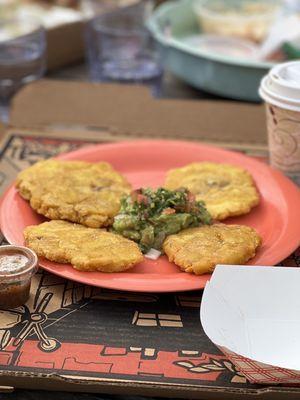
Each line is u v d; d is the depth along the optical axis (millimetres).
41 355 333
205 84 730
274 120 471
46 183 450
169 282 366
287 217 434
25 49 720
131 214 414
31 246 389
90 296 380
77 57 847
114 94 627
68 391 331
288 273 347
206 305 323
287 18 757
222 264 361
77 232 405
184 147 527
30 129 604
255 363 301
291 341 328
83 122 622
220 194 455
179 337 350
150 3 858
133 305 374
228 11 846
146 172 510
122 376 321
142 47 789
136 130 609
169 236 407
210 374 324
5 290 361
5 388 326
